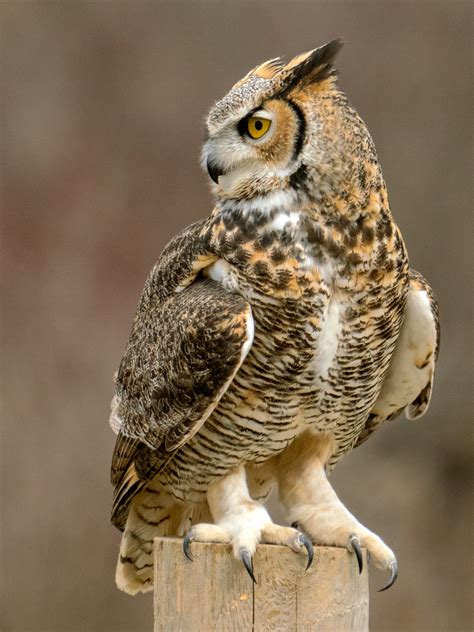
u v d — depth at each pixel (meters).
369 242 6.73
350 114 6.79
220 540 6.40
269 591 6.20
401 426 17.23
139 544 7.75
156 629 6.23
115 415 7.70
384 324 6.88
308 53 6.87
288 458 7.28
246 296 6.76
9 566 15.26
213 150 6.88
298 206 6.70
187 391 6.86
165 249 7.41
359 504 16.53
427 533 16.38
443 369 17.36
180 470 7.29
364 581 6.37
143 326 7.38
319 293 6.67
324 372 6.87
